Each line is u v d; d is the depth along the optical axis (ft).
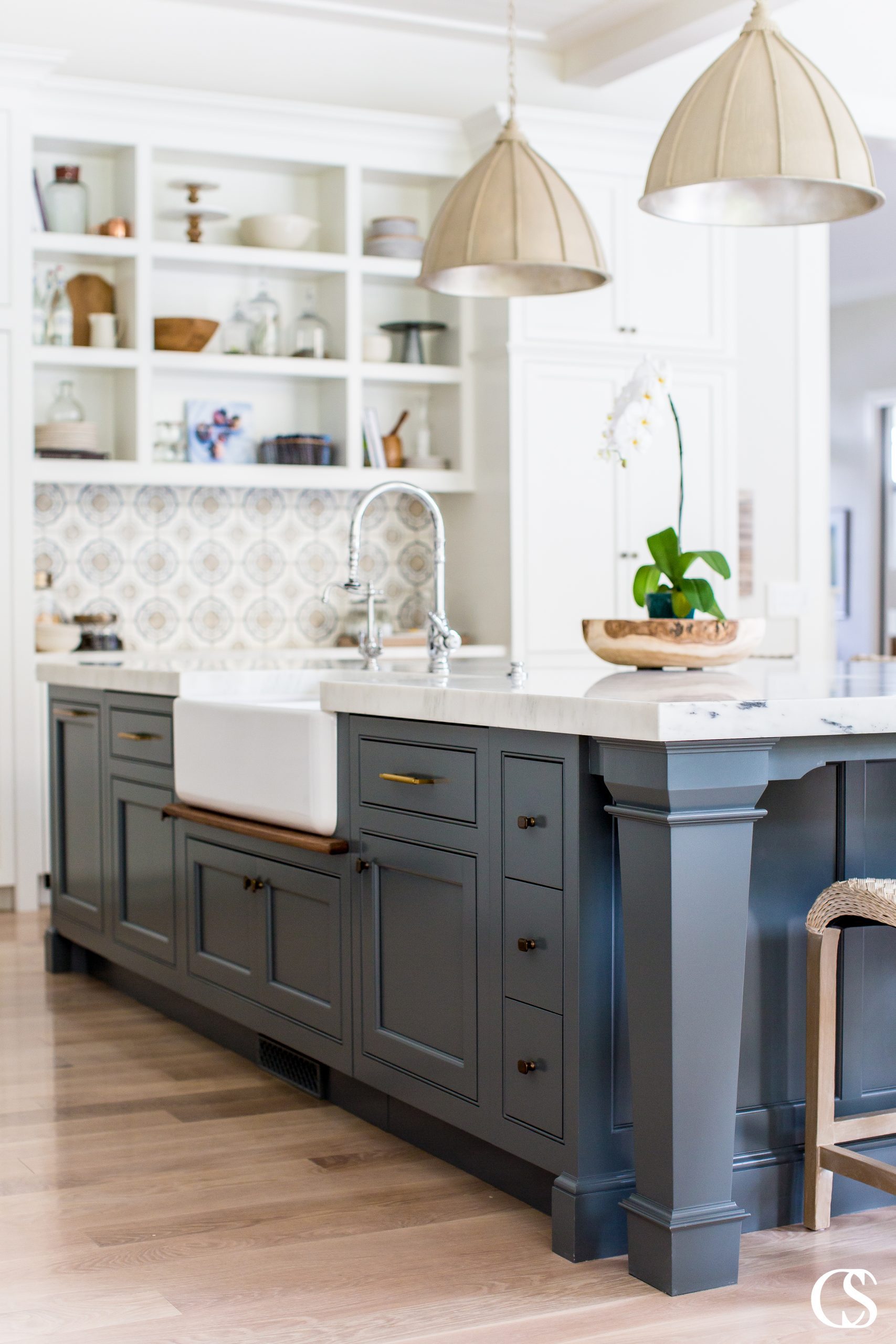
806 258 21.52
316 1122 9.30
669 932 6.45
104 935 12.76
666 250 18.80
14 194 16.17
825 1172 7.39
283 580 19.03
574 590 18.47
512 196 10.59
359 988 8.94
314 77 18.49
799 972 7.57
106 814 12.67
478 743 7.70
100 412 17.94
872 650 34.09
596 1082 6.98
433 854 8.11
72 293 17.49
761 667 10.82
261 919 10.10
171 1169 8.41
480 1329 6.31
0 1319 6.49
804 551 21.66
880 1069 7.77
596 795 6.93
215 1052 11.00
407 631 19.51
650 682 8.18
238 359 17.65
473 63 19.25
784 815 7.51
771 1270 6.93
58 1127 9.20
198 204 17.78
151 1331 6.35
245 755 10.01
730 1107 6.68
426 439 19.24
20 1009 12.37
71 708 13.41
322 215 18.78
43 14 17.17
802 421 21.59
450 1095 8.01
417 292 19.58
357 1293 6.71
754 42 8.32
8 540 16.29
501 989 7.54
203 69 17.98
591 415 18.47
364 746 8.84
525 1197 7.81
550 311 18.13
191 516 18.52
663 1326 6.32
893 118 20.67
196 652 18.33
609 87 19.92
